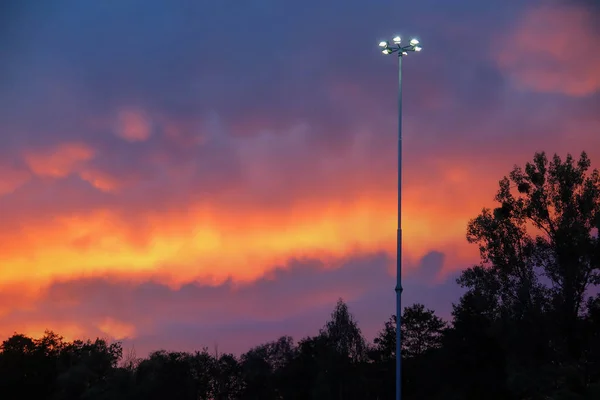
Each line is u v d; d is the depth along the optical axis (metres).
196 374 108.75
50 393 91.50
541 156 55.91
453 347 69.38
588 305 49.97
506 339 51.62
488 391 65.56
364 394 92.38
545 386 47.88
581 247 50.94
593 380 47.22
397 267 36.97
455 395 67.75
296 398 94.12
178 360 98.94
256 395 108.81
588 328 49.75
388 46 39.91
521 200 55.81
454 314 72.44
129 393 87.88
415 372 90.38
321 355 91.56
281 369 106.00
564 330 50.25
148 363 95.25
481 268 56.72
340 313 98.06
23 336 97.19
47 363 93.81
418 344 102.12
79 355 95.50
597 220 51.16
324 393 87.06
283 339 116.12
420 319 103.06
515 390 49.81
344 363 91.38
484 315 64.88
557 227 53.75
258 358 112.88
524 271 54.56
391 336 104.75
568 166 54.47
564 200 54.25
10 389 89.62
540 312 50.78
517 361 51.41
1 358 92.88
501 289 55.06
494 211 56.91
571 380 46.38
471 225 57.66
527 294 52.06
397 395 35.16
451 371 69.75
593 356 47.69
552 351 50.69
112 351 96.50
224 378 112.69
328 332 97.00
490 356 66.75
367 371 95.75
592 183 53.97
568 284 51.31
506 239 56.00
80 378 86.50
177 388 94.62
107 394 85.50
